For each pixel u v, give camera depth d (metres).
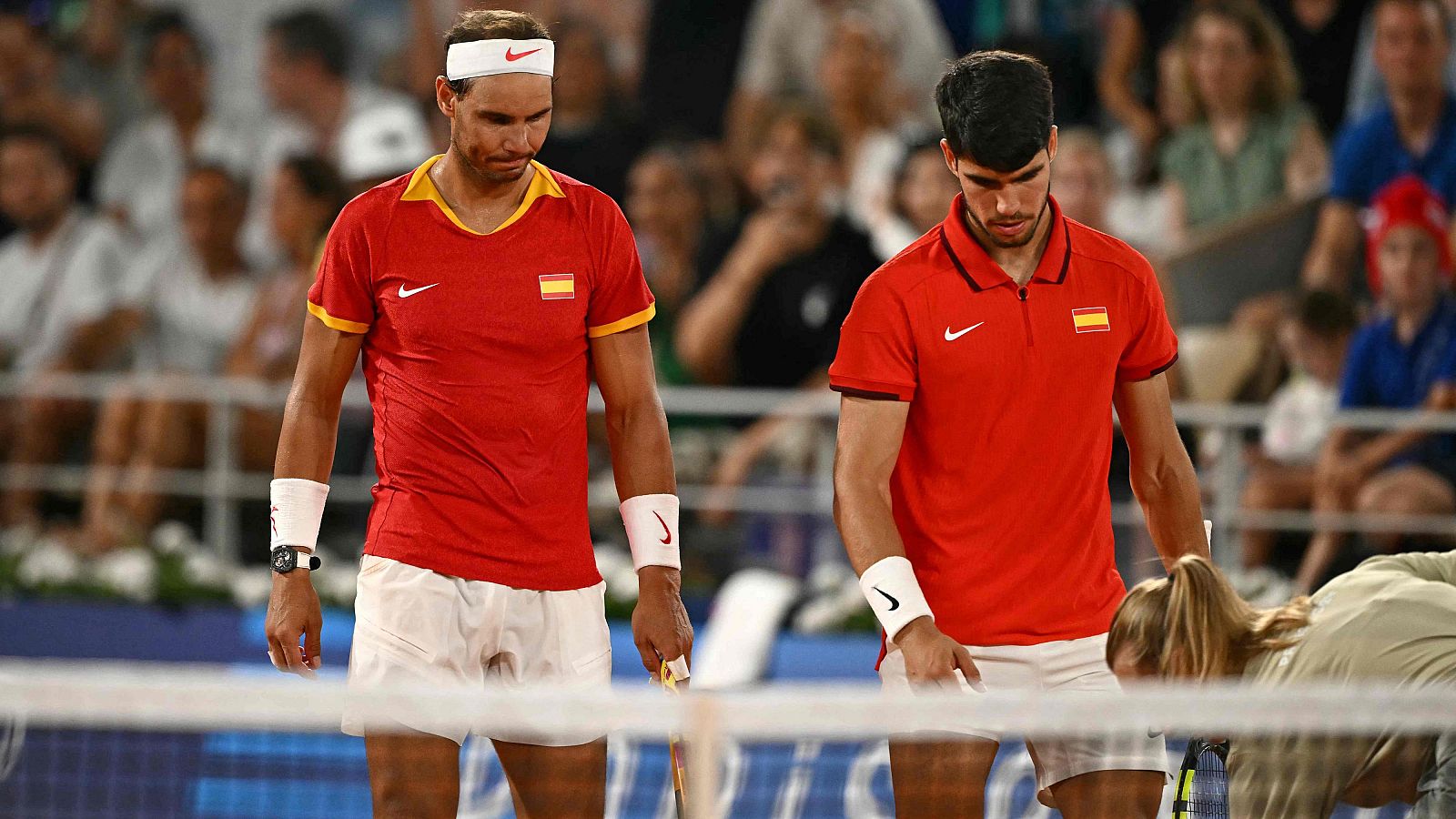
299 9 39.88
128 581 26.81
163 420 31.95
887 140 34.34
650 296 12.71
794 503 28.55
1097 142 32.56
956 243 12.23
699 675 24.73
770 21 35.97
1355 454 27.42
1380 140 31.39
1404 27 30.94
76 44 39.72
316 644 12.05
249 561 31.14
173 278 37.47
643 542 12.48
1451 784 10.64
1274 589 25.20
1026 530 12.29
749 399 29.03
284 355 33.72
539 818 12.11
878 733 10.35
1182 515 12.95
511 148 11.60
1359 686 10.62
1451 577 12.22
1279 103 32.75
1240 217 32.56
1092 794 12.04
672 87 36.47
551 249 12.09
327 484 12.33
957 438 12.25
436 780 11.48
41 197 37.75
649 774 18.59
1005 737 12.55
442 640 11.90
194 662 25.62
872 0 35.38
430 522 11.95
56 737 17.59
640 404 12.62
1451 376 27.75
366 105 39.25
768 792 16.28
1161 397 12.93
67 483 32.81
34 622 26.08
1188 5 33.66
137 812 17.72
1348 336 29.72
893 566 11.86
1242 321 31.58
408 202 12.05
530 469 12.02
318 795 17.89
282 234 35.19
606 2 36.97
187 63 39.50
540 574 12.09
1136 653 11.55
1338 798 11.20
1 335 37.38
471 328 11.84
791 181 32.97
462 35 11.60
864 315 12.25
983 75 11.47
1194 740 11.82
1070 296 12.23
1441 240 28.28
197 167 37.34
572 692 9.02
